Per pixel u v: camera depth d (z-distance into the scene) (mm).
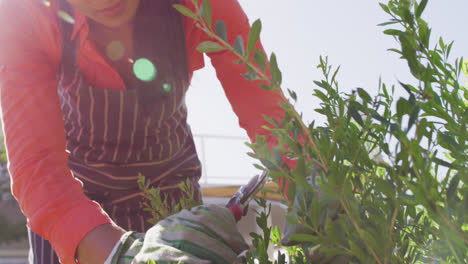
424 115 406
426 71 372
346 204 358
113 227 840
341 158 395
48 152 937
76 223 833
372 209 392
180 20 1258
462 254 312
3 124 985
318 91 452
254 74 389
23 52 1042
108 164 1325
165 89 1259
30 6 1085
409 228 429
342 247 358
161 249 517
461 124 379
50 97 1025
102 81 1237
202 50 375
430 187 295
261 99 1208
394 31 406
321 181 341
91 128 1281
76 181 946
